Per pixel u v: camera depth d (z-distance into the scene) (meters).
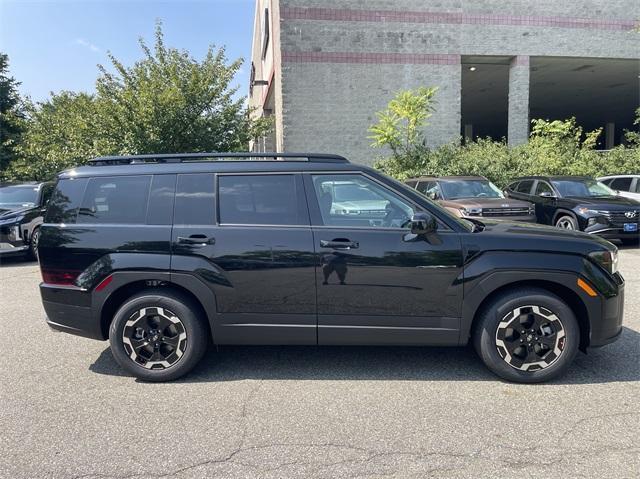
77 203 4.04
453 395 3.61
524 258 3.71
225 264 3.83
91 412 3.41
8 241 9.58
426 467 2.71
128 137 11.83
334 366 4.21
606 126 39.84
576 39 17.39
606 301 3.73
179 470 2.72
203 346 3.98
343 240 3.80
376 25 16.09
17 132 18.89
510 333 3.77
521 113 17.38
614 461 2.74
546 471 2.66
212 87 13.22
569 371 4.00
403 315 3.81
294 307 3.84
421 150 15.45
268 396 3.64
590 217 10.00
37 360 4.45
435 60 16.55
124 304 3.89
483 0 16.67
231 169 4.01
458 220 3.92
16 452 2.91
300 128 16.00
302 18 15.70
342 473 2.67
